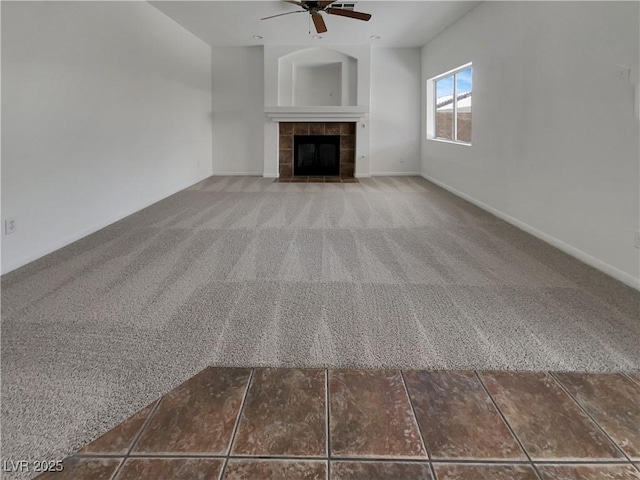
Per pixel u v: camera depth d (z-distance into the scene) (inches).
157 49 222.7
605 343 78.3
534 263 124.8
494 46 191.0
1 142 115.7
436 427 57.2
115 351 75.4
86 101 156.9
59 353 74.6
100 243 146.6
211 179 308.8
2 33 115.1
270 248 139.4
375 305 95.0
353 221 178.4
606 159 115.7
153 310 92.1
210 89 320.5
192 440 54.9
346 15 191.2
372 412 60.2
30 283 108.4
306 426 57.4
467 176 228.7
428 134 311.0
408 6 215.3
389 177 321.7
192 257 130.0
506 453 52.9
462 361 72.5
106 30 170.4
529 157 160.2
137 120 200.7
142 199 207.5
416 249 138.7
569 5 132.0
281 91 318.3
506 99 179.3
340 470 50.4
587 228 125.0
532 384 66.2
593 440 54.9
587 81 123.6
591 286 106.6
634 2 103.7
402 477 49.5
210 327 84.4
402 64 320.2
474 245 143.7
